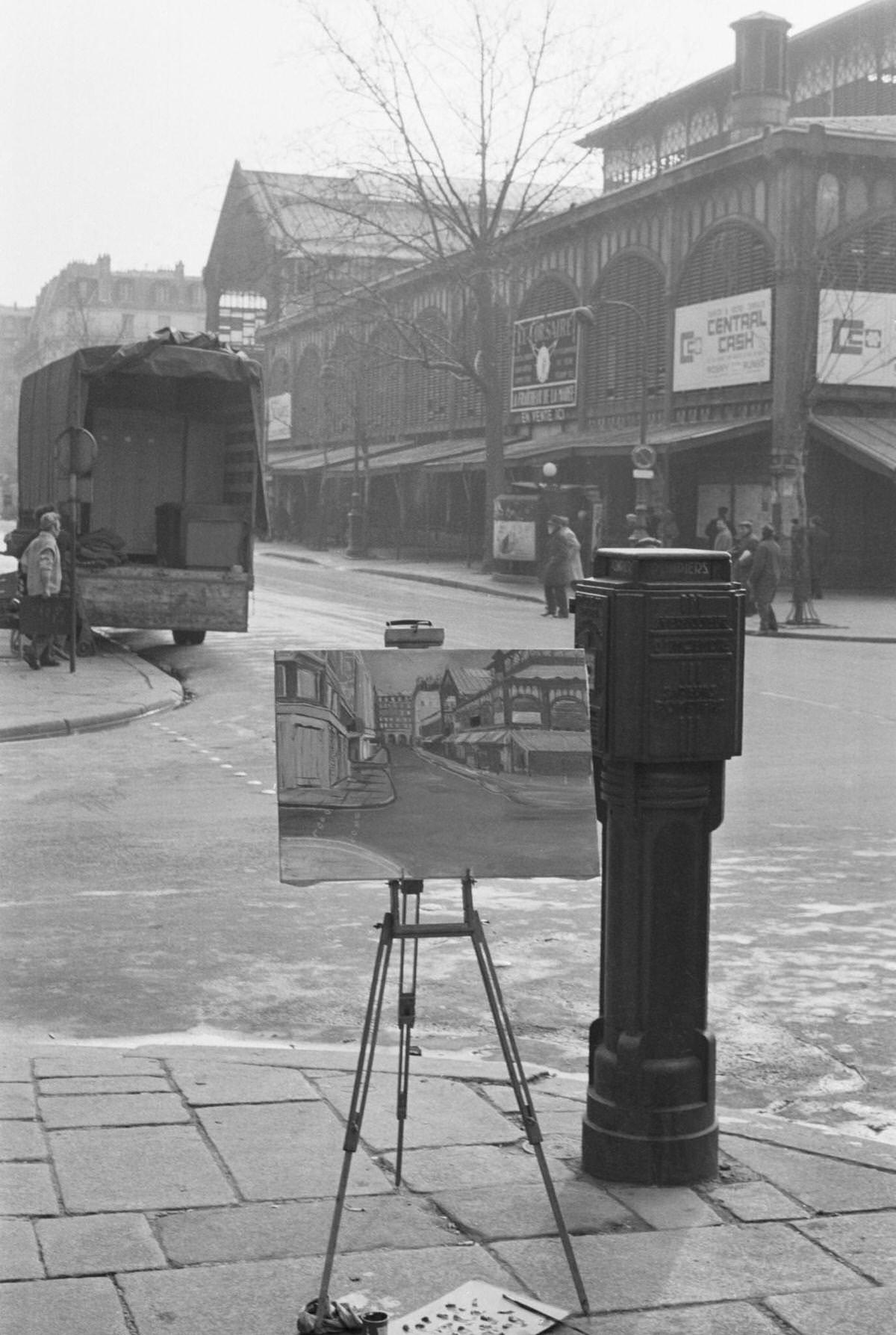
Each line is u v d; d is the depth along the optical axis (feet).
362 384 180.86
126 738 46.65
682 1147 13.57
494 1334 10.85
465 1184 13.53
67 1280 11.60
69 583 61.62
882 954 22.74
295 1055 17.38
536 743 12.17
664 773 13.50
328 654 12.05
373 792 12.00
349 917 24.86
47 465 74.18
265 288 240.73
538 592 116.47
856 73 149.79
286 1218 12.75
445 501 178.19
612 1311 11.27
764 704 55.42
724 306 125.90
